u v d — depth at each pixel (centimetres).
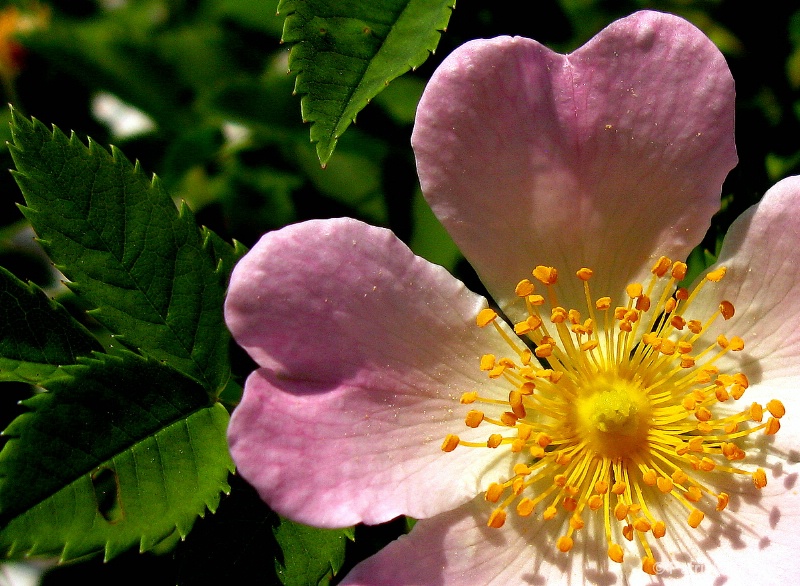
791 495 17
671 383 18
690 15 20
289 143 20
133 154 20
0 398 17
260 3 20
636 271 17
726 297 17
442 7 16
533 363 17
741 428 17
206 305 17
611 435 17
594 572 17
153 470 16
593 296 17
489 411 17
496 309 18
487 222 17
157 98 21
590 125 16
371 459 16
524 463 17
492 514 17
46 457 16
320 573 16
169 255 17
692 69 16
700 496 17
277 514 16
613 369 17
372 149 19
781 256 17
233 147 20
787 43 19
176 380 17
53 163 17
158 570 17
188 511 16
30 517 16
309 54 16
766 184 18
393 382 17
